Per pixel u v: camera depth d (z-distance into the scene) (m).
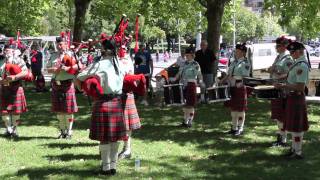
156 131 8.22
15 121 7.66
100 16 17.88
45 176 5.45
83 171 5.65
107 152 5.45
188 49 8.66
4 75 7.44
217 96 7.89
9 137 7.59
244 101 7.84
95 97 5.28
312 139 7.59
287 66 6.84
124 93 5.71
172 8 17.23
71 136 7.59
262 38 50.16
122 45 5.71
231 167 5.88
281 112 6.85
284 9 13.86
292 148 6.39
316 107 11.61
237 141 7.42
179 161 6.18
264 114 10.24
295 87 6.14
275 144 7.04
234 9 19.42
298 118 6.22
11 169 5.75
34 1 23.09
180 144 7.20
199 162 6.13
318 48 38.28
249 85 7.79
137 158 6.28
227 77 8.00
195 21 19.16
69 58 7.11
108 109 5.29
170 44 50.12
